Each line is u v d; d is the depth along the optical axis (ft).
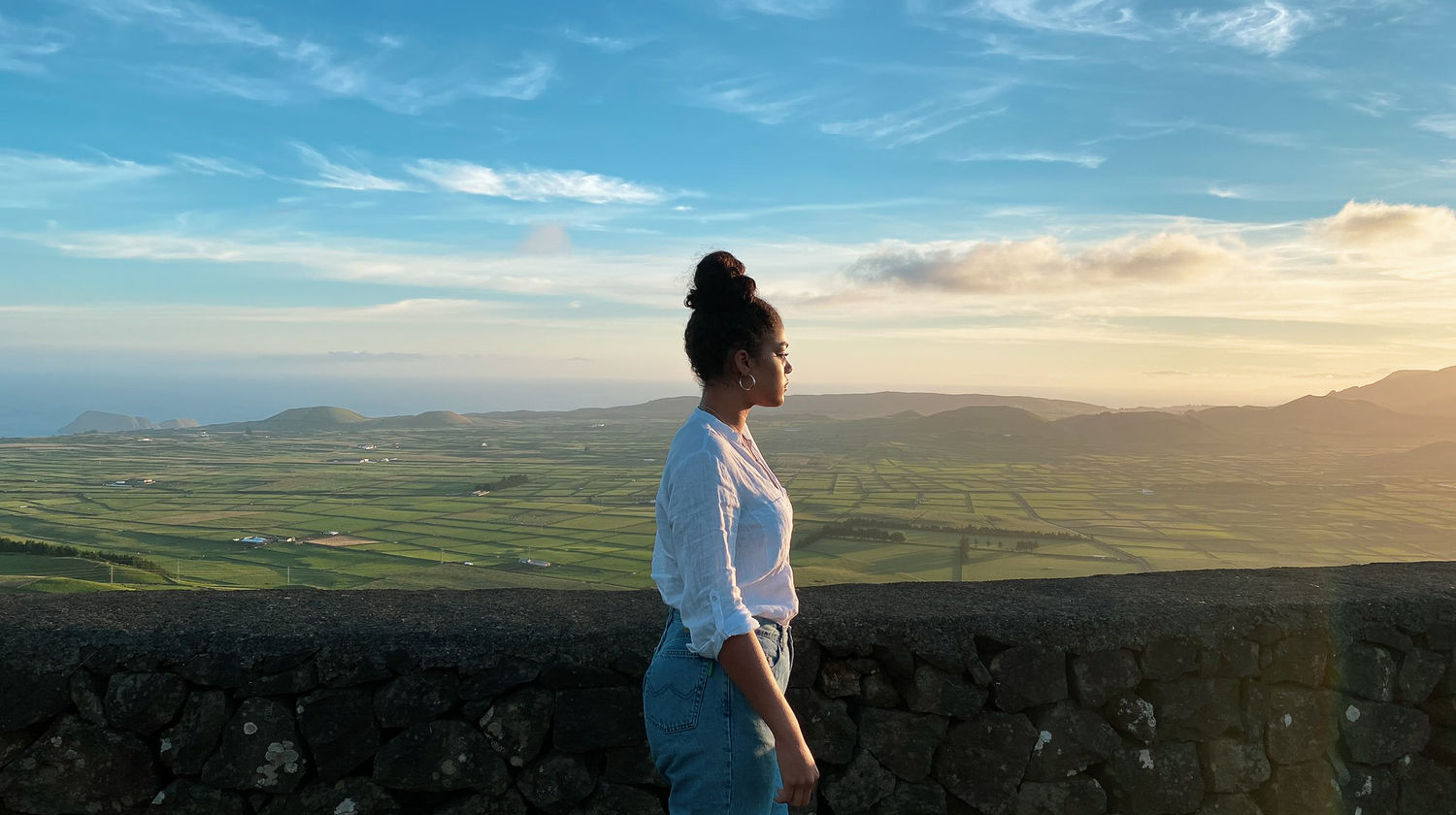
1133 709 8.00
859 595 8.60
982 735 7.80
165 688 6.89
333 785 7.05
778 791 5.21
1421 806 8.57
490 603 8.15
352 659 7.06
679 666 5.37
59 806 6.76
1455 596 8.78
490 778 7.20
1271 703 8.30
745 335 5.55
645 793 7.37
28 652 6.75
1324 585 9.11
